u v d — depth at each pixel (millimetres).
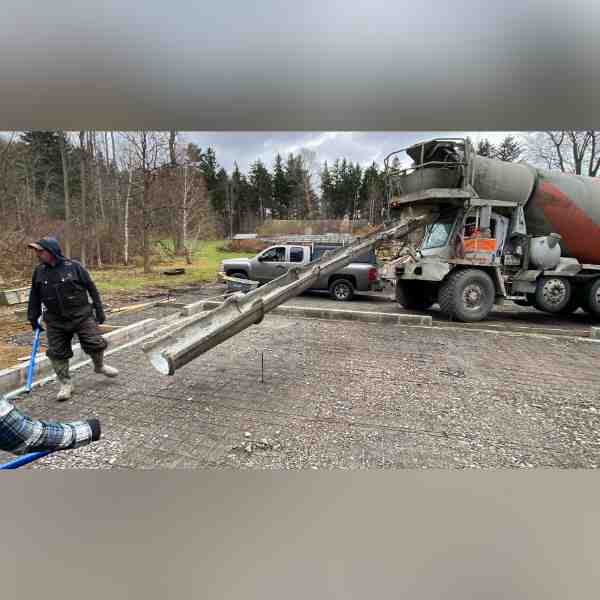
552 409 3100
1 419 1349
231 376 3787
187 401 3193
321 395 3342
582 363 4270
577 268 6711
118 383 3564
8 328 5711
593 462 2314
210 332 3275
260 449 2447
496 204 6195
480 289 6238
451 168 6035
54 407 3062
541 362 4301
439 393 3406
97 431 1592
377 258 9586
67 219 14031
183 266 17109
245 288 8422
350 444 2523
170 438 2586
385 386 3562
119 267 16578
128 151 16859
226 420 2863
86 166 17328
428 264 6176
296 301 9062
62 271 3076
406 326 6047
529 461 2314
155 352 3121
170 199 17984
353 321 6414
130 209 18812
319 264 4633
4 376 3357
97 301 3426
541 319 7211
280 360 4305
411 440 2582
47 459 2279
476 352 4664
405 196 6281
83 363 4074
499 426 2807
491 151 13492
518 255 6676
